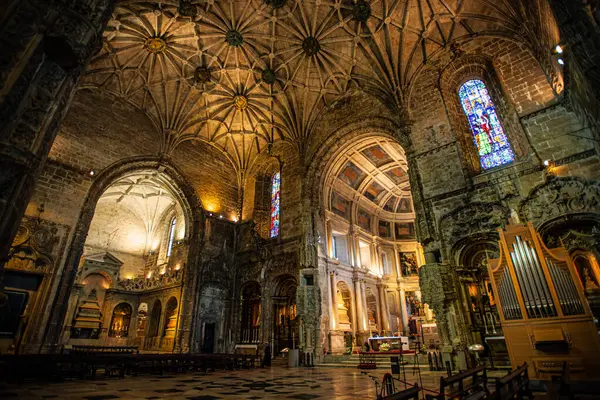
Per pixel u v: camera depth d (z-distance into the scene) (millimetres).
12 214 5848
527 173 13344
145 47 19844
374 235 28750
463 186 14906
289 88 22828
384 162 25188
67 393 6926
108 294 27594
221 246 24891
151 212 36000
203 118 24797
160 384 8938
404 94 18812
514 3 14461
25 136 6258
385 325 25750
